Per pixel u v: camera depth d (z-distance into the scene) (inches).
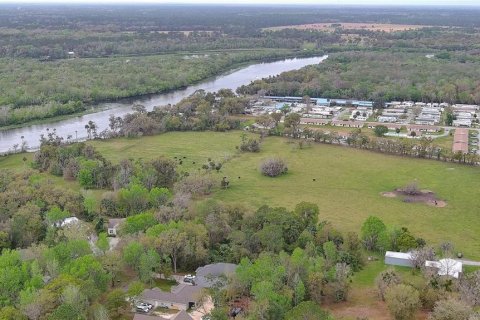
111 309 4296.3
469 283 4566.9
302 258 4813.0
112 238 5954.7
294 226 5689.0
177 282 5017.2
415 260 5236.2
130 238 5354.3
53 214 5930.1
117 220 6235.2
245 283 4559.5
